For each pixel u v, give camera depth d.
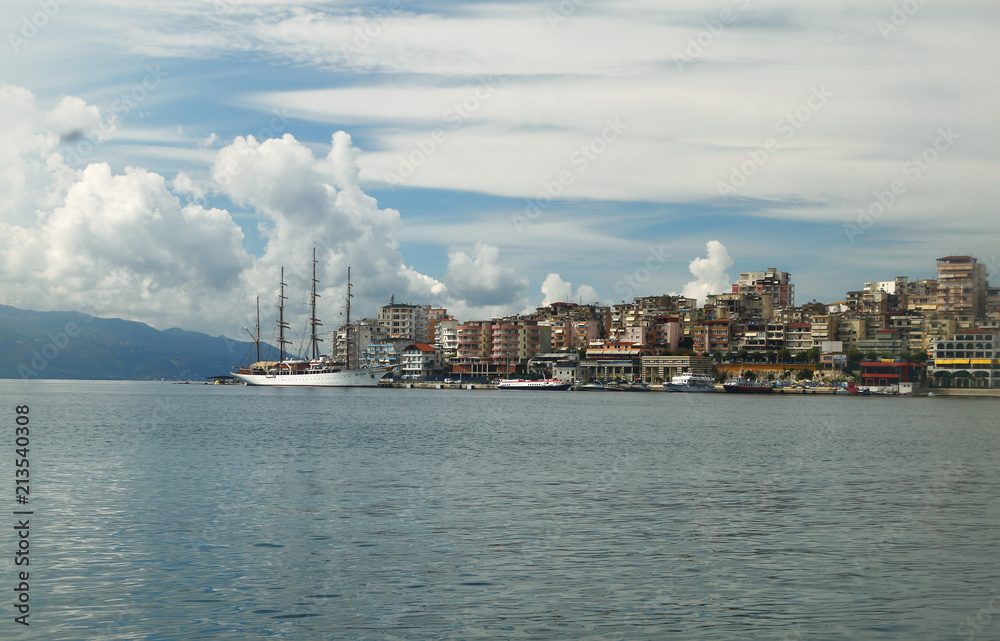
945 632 26.91
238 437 95.31
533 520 43.88
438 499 50.53
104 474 61.12
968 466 73.06
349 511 46.12
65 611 28.02
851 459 78.44
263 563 34.28
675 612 28.47
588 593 30.44
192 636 25.80
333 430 108.69
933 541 39.78
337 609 28.41
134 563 34.12
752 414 171.25
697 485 58.28
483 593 30.31
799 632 26.75
